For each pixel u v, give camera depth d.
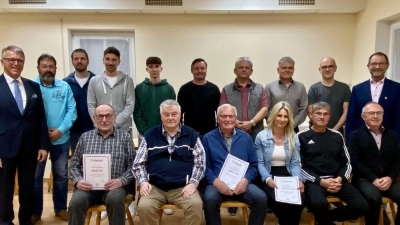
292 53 4.05
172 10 3.78
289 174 2.43
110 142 2.32
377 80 2.64
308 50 4.04
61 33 3.96
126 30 4.04
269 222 2.73
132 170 2.29
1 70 3.95
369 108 2.40
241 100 2.74
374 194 2.25
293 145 2.42
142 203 2.10
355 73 4.01
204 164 2.32
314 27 4.00
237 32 4.02
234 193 2.25
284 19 4.00
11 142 2.29
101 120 2.28
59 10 3.79
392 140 2.42
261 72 4.07
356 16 3.97
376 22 3.52
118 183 2.22
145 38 4.02
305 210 2.99
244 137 2.45
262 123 2.78
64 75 4.03
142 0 3.72
